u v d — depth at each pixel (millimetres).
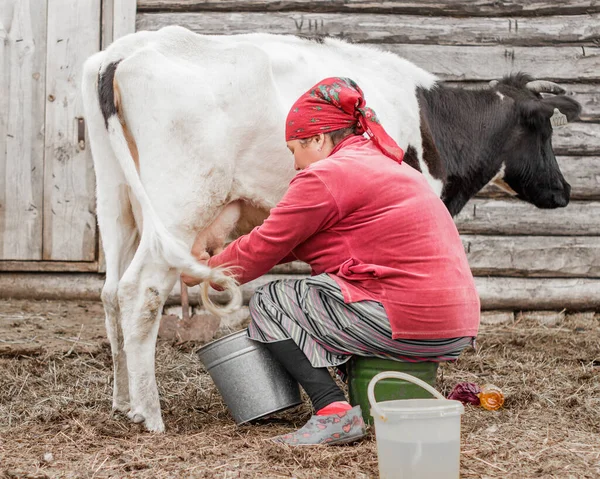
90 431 2734
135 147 2959
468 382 3428
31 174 5184
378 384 2664
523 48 5148
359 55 3613
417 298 2516
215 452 2520
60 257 5203
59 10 5125
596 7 5199
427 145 3680
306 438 2543
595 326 5020
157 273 2795
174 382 3561
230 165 2961
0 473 2305
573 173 5211
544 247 5191
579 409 3180
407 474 2172
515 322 5125
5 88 5152
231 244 2676
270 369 2746
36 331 4332
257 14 5039
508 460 2486
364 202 2551
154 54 2893
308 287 2648
